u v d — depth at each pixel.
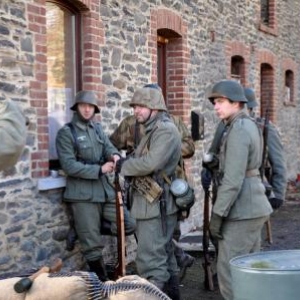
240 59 11.10
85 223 5.53
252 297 2.57
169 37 8.30
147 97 4.71
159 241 4.70
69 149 5.38
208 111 9.29
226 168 4.03
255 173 4.17
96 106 5.52
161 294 2.14
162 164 4.63
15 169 4.98
